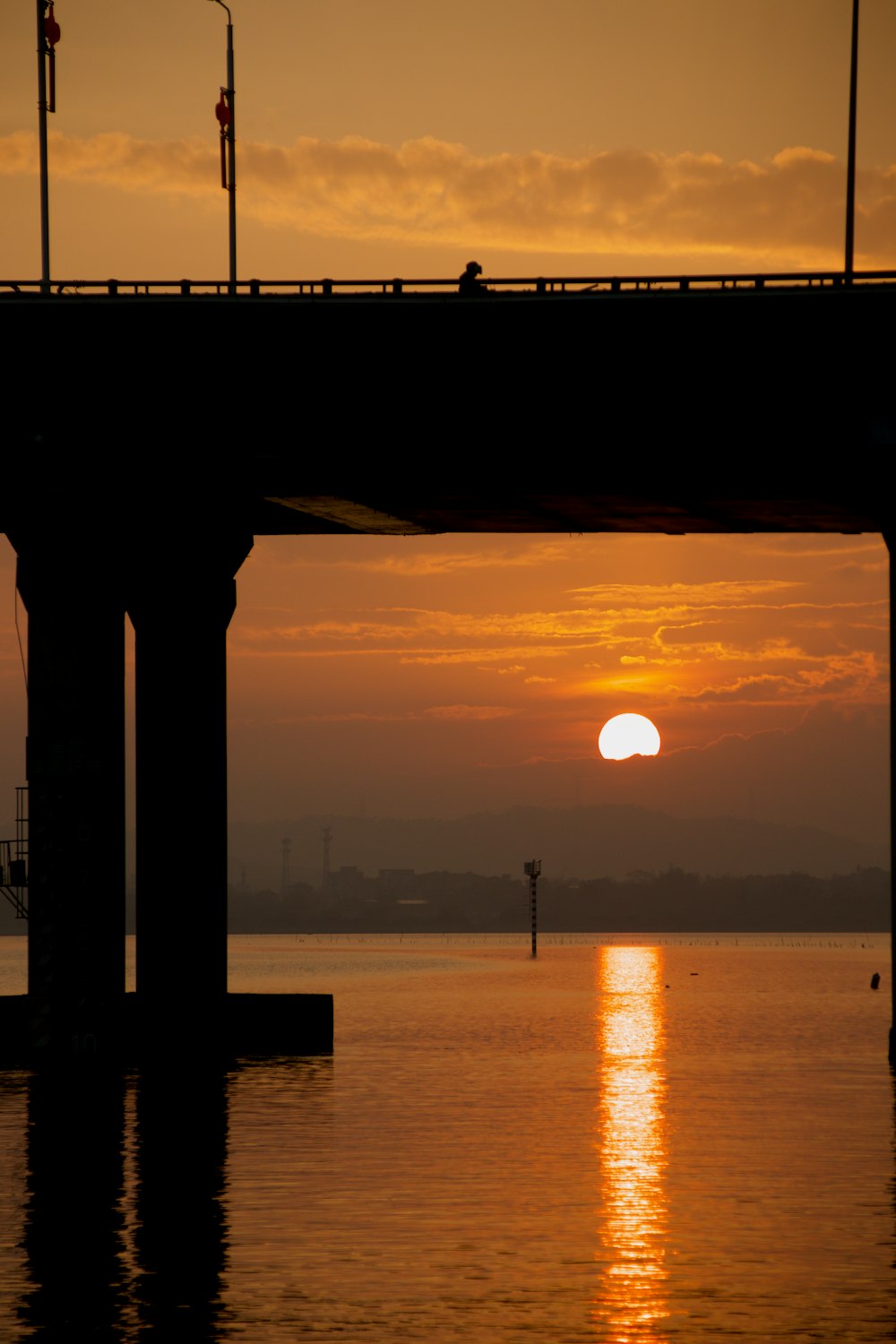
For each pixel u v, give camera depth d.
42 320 190.75
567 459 194.12
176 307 189.50
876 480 191.25
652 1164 136.62
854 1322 89.88
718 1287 97.12
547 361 188.50
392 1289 96.31
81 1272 100.12
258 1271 100.44
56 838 190.12
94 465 193.75
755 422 189.25
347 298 188.75
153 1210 117.94
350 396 192.62
